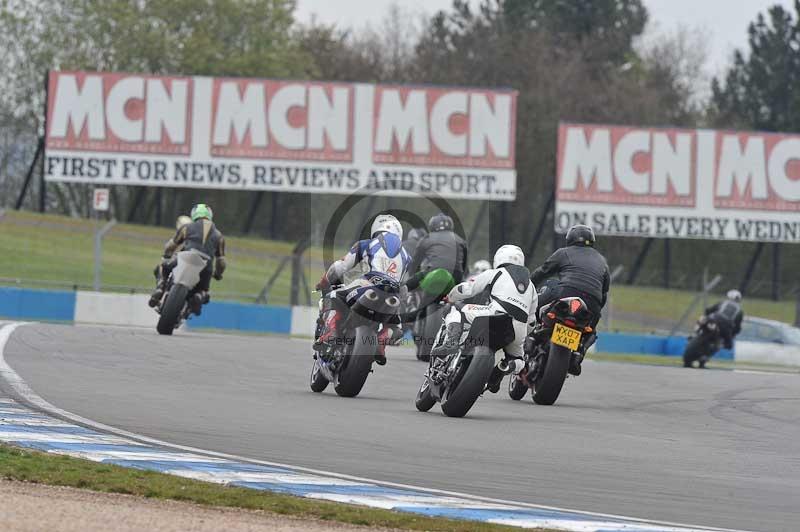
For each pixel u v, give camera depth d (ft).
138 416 115.55
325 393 146.10
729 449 118.42
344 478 88.69
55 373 147.43
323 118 458.09
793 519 82.48
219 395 136.98
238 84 457.27
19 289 320.09
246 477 86.17
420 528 73.26
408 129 458.09
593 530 74.23
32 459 87.81
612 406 155.22
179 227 217.97
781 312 465.47
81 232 468.75
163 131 456.45
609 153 467.11
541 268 154.40
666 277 464.65
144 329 250.16
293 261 359.05
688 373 219.61
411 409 134.82
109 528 68.28
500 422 128.47
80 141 456.04
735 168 471.62
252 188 458.09
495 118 459.32
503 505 81.41
